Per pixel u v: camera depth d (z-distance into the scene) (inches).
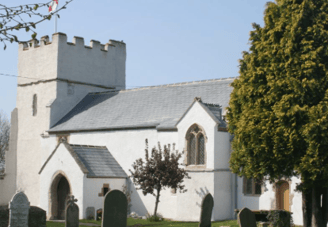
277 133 885.2
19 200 929.5
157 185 1333.7
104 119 1724.9
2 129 3257.9
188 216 1344.7
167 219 1412.4
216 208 1300.4
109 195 809.5
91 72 2032.5
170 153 1428.4
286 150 882.8
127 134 1581.0
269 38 943.0
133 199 1521.9
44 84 1961.1
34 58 2017.7
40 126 1942.7
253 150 926.4
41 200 1551.4
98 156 1556.3
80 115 1856.5
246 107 959.6
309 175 877.2
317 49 887.7
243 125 933.2
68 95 1945.1
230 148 1360.7
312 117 856.3
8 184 2022.6
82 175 1424.7
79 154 1504.7
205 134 1343.5
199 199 1328.7
